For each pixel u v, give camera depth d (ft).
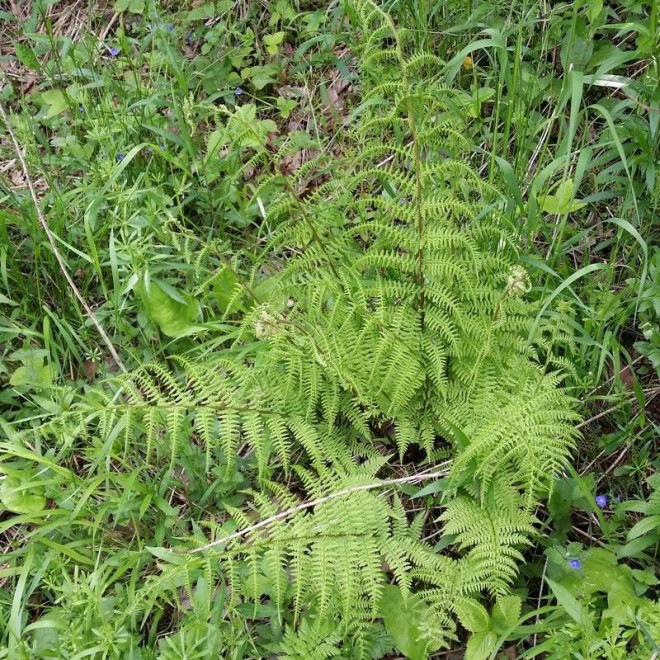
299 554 3.11
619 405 3.64
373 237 4.39
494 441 3.22
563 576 3.24
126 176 4.64
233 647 3.27
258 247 4.53
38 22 5.86
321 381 3.60
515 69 3.84
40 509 3.67
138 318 4.21
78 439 4.04
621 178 3.90
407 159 3.97
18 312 4.33
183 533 3.69
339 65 4.87
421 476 3.40
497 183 4.14
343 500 3.27
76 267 4.51
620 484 3.61
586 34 4.24
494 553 3.14
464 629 3.37
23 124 4.85
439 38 4.69
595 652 2.94
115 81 5.15
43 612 3.65
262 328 3.35
